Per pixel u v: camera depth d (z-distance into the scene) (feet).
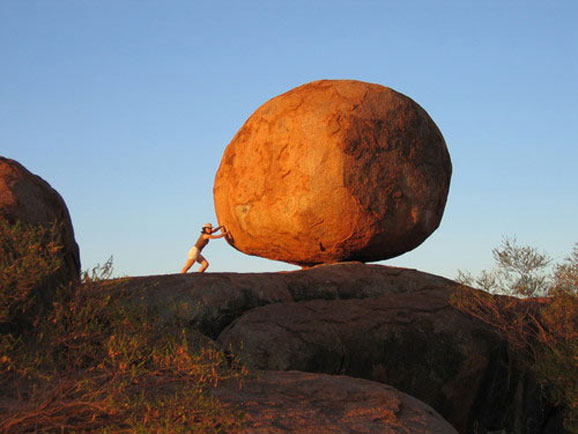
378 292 29.43
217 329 25.21
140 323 15.99
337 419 14.69
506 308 28.96
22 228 17.19
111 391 13.53
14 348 14.76
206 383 15.23
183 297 25.11
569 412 25.79
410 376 25.62
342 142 31.86
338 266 30.60
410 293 29.09
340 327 25.36
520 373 28.50
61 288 17.58
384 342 25.59
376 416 15.14
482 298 28.37
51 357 14.20
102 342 14.90
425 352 26.05
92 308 15.34
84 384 13.21
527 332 28.55
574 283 28.32
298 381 16.92
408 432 14.70
